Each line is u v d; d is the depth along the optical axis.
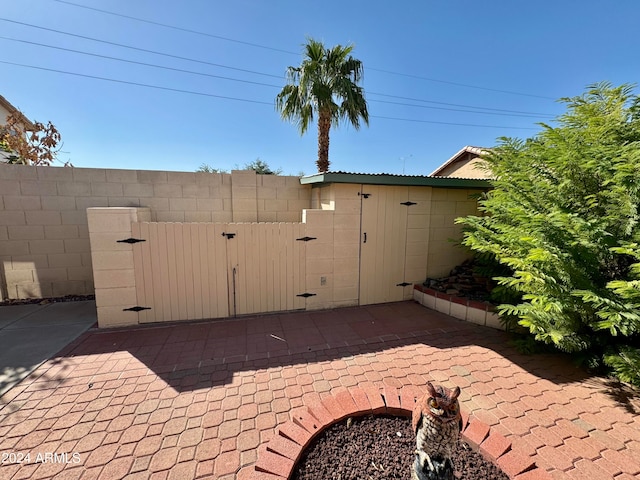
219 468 1.93
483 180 5.57
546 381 3.02
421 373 3.17
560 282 3.12
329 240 5.14
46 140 7.45
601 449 2.11
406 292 5.77
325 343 3.88
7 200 5.15
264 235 4.80
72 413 2.46
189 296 4.56
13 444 2.12
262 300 4.91
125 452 2.05
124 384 2.90
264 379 3.02
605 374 3.14
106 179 5.52
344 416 2.22
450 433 1.46
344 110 8.87
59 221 5.41
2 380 2.95
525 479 1.69
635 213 2.78
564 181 3.34
